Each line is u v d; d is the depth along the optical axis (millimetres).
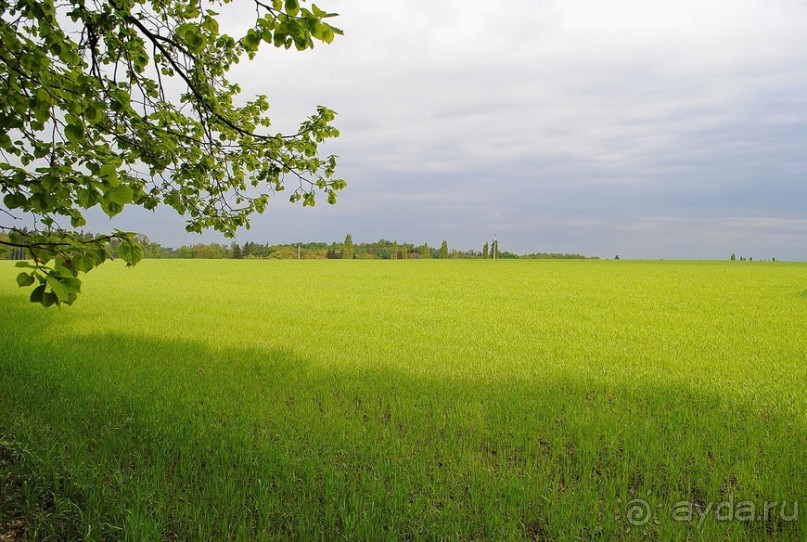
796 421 6609
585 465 5328
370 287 32406
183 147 6746
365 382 8539
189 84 5926
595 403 7602
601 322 17281
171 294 25828
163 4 6289
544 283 36281
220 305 21109
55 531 3977
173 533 4031
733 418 6785
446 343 12898
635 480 5145
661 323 17125
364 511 4195
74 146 4387
